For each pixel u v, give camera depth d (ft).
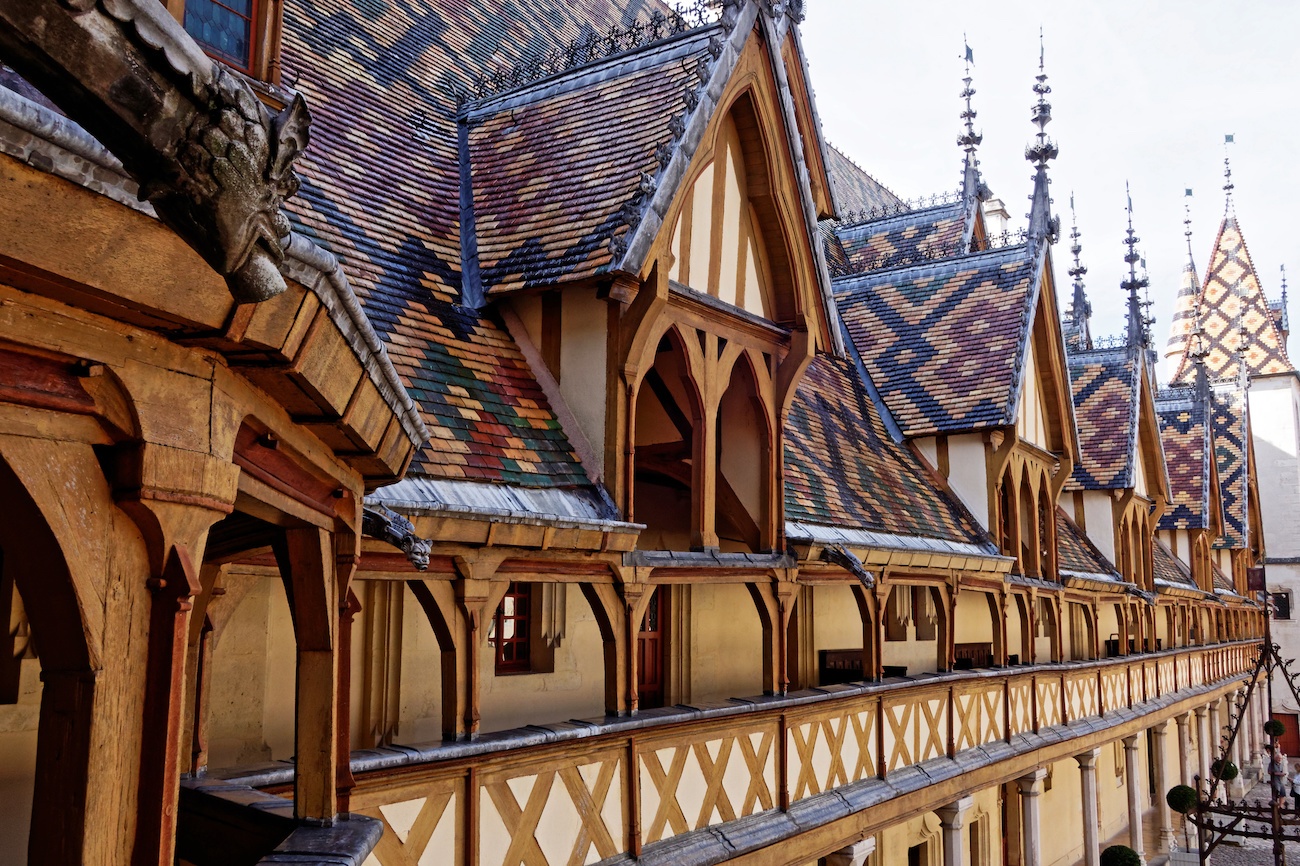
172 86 6.54
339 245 29.07
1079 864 82.89
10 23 5.82
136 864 9.14
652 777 29.76
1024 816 57.00
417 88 38.96
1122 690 75.41
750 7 34.30
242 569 21.57
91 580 8.66
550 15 53.42
